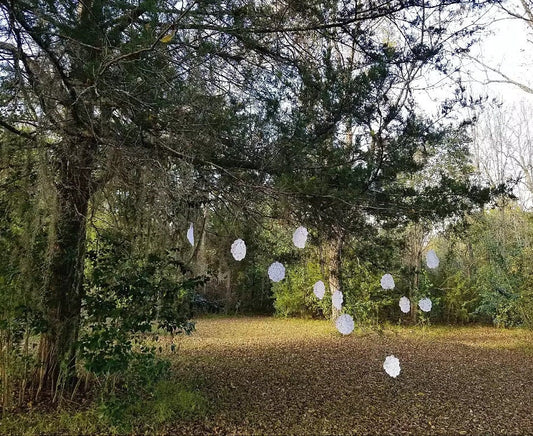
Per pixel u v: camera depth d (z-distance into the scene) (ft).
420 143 12.64
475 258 44.14
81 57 10.28
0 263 11.50
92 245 13.82
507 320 39.99
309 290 41.96
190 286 12.57
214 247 16.81
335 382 18.03
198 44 10.93
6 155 10.82
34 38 9.16
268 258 15.80
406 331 36.70
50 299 12.48
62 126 10.58
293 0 11.64
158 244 11.71
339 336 31.89
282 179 10.96
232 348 25.46
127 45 9.09
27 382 13.70
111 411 11.47
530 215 37.99
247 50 12.56
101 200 12.49
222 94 12.31
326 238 13.98
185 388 15.08
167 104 10.39
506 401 16.39
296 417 13.43
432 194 12.30
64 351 12.96
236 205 13.01
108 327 12.32
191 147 11.07
